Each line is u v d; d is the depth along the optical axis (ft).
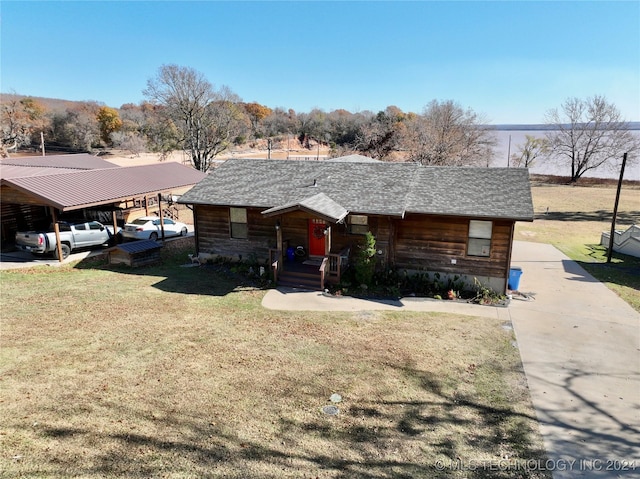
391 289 49.34
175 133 176.76
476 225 49.44
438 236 50.98
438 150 146.30
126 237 72.18
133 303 43.55
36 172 80.28
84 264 60.23
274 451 20.72
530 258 69.56
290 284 51.19
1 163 93.50
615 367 32.37
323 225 54.80
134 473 18.44
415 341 35.83
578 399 27.53
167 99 153.58
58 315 39.37
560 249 76.59
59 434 21.03
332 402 25.71
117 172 75.15
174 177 82.79
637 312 45.19
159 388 26.40
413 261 52.47
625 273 61.00
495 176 55.21
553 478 20.08
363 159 93.56
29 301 43.21
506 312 44.57
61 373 27.86
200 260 61.26
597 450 22.34
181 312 41.32
